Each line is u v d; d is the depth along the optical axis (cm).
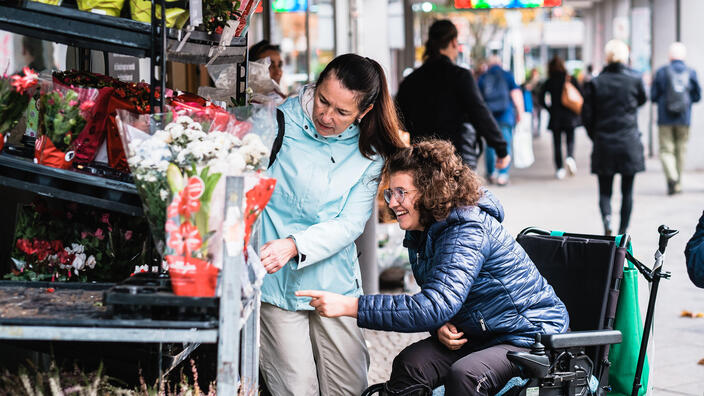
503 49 3388
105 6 273
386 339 561
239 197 238
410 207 316
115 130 282
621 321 338
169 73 605
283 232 338
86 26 267
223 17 296
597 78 928
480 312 316
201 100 318
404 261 682
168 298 240
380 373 487
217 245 242
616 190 1334
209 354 361
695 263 335
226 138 255
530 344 313
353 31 851
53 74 309
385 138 341
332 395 355
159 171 246
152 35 264
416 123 621
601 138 927
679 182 1256
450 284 300
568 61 5147
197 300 240
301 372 341
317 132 335
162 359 303
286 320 341
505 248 314
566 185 1440
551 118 1538
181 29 275
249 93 417
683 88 1230
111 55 439
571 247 344
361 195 345
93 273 335
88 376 286
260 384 362
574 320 339
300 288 339
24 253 333
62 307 263
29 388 268
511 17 3394
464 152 637
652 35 1786
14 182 280
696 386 474
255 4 338
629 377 338
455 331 321
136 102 283
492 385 302
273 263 318
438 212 312
